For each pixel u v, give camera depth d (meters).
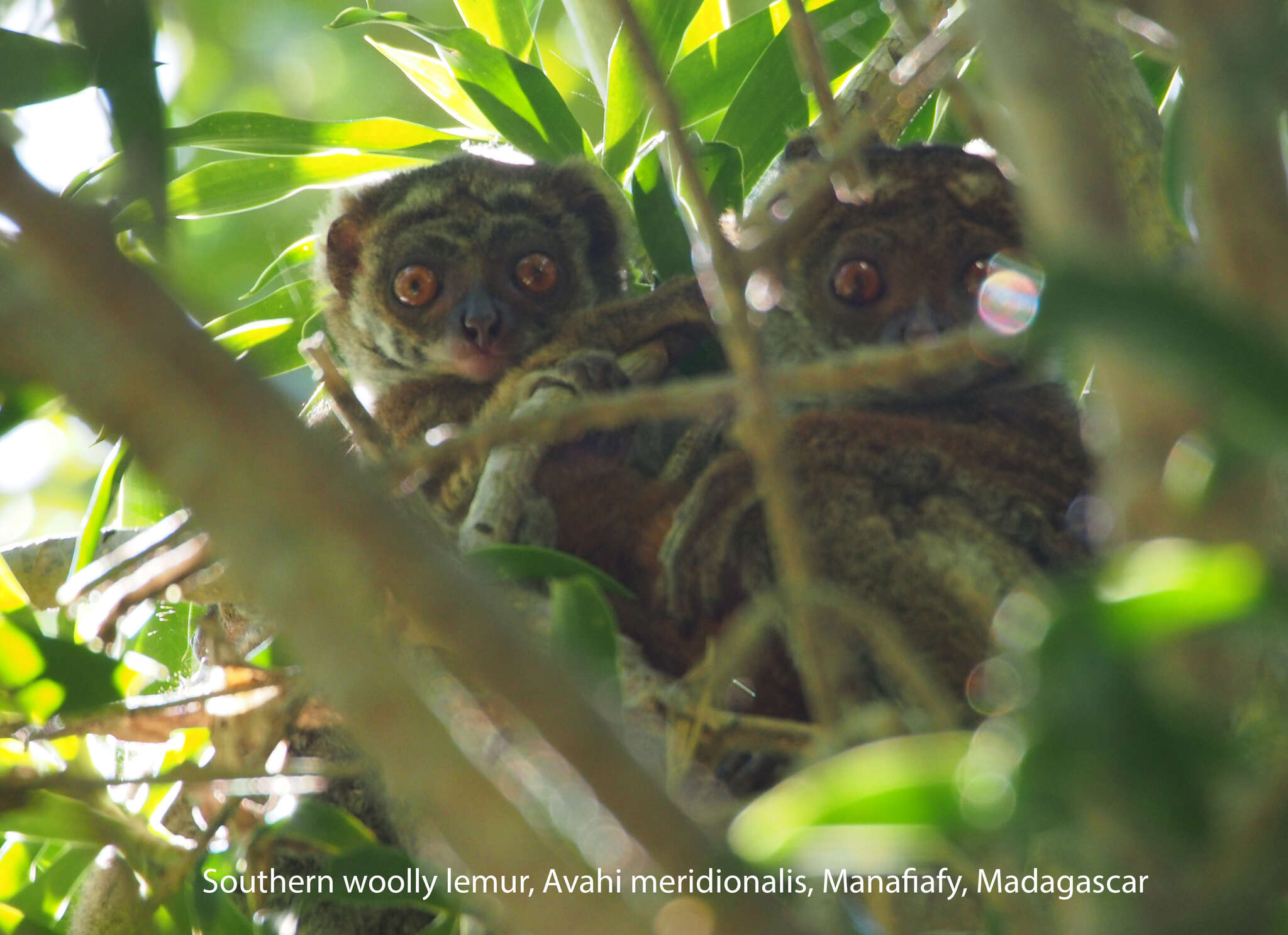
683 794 5.20
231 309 11.01
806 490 8.45
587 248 12.16
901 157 9.53
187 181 10.62
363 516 2.76
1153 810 2.79
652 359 9.86
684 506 8.49
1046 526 8.38
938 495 8.42
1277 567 2.81
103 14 4.42
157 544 6.78
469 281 11.64
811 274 9.53
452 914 6.11
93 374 2.62
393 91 18.89
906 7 5.61
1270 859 2.74
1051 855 3.47
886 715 4.36
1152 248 6.63
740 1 17.66
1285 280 3.02
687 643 8.52
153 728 7.63
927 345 3.86
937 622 8.09
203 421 2.65
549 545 8.88
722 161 9.98
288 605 2.76
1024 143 3.31
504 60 10.70
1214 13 3.17
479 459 9.16
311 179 11.04
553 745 2.88
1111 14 5.44
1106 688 2.79
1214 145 3.10
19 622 6.71
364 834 6.56
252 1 18.36
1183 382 2.76
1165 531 3.08
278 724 6.48
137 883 7.73
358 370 12.31
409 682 2.90
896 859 3.62
